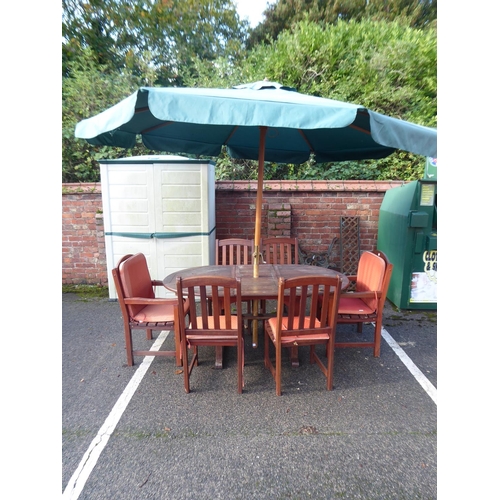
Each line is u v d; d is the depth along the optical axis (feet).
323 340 7.90
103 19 26.66
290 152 12.70
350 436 6.66
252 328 11.47
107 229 13.91
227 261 15.46
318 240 16.40
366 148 11.19
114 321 12.59
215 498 5.35
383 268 9.00
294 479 5.68
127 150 20.94
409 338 10.98
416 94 19.98
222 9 28.53
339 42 20.18
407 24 23.40
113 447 6.40
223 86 21.17
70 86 20.35
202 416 7.25
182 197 13.66
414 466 5.93
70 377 8.82
